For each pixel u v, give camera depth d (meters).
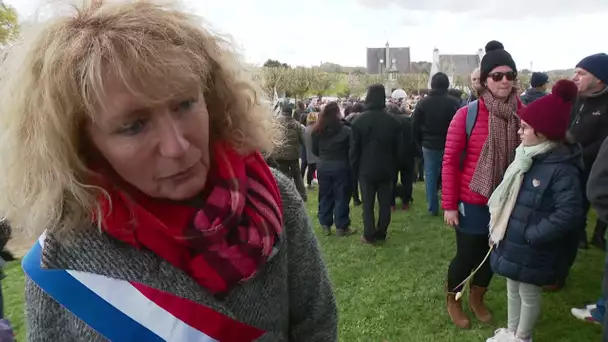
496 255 2.69
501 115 2.78
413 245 4.95
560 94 2.41
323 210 5.61
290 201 1.05
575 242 2.56
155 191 0.80
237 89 0.93
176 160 0.77
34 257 0.81
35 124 0.73
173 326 0.80
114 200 0.80
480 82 2.90
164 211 0.83
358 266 4.44
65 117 0.72
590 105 3.74
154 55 0.70
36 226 0.77
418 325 3.28
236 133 0.95
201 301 0.81
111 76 0.69
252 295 0.90
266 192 0.94
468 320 3.22
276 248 0.92
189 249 0.82
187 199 0.86
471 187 2.86
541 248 2.49
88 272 0.79
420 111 5.81
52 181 0.74
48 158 0.73
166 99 0.72
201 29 0.84
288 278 1.04
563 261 2.54
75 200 0.78
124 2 0.76
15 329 3.30
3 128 0.75
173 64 0.72
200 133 0.80
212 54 0.86
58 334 0.82
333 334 1.16
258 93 0.99
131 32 0.71
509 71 2.75
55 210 0.77
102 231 0.80
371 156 4.86
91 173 0.77
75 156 0.75
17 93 0.74
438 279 4.04
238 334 0.85
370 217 5.03
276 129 1.08
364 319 3.40
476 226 2.94
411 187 6.49
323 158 5.45
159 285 0.80
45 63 0.71
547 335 3.07
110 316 0.79
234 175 0.89
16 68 0.74
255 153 0.99
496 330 2.97
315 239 1.12
